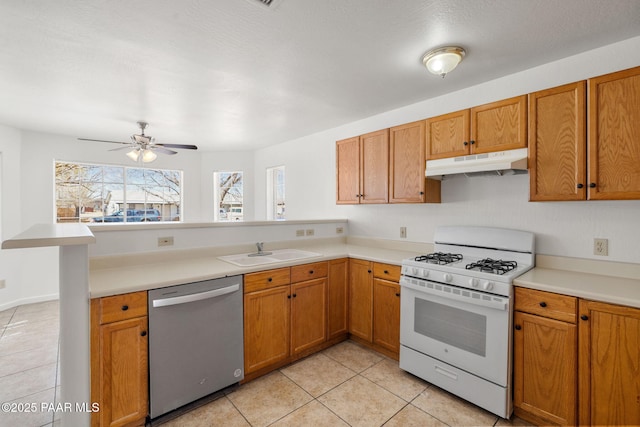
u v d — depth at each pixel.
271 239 3.07
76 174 4.63
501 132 2.16
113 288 1.64
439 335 2.14
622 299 1.48
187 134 4.38
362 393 2.13
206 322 1.98
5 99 2.92
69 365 1.54
